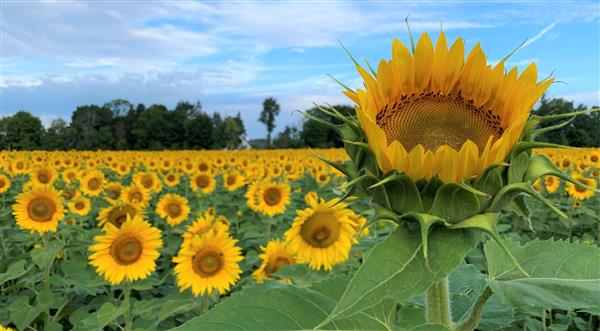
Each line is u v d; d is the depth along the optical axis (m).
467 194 1.71
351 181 1.80
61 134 94.19
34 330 6.24
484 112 2.18
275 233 9.77
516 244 2.23
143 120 102.56
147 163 26.44
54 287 7.83
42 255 7.00
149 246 6.17
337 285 1.98
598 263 2.05
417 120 2.21
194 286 5.65
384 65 2.15
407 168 1.78
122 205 9.12
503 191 1.75
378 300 1.50
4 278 6.71
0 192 13.49
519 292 1.91
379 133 1.78
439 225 1.70
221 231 5.89
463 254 1.63
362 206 10.95
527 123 1.92
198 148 102.12
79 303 7.65
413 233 1.68
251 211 12.66
